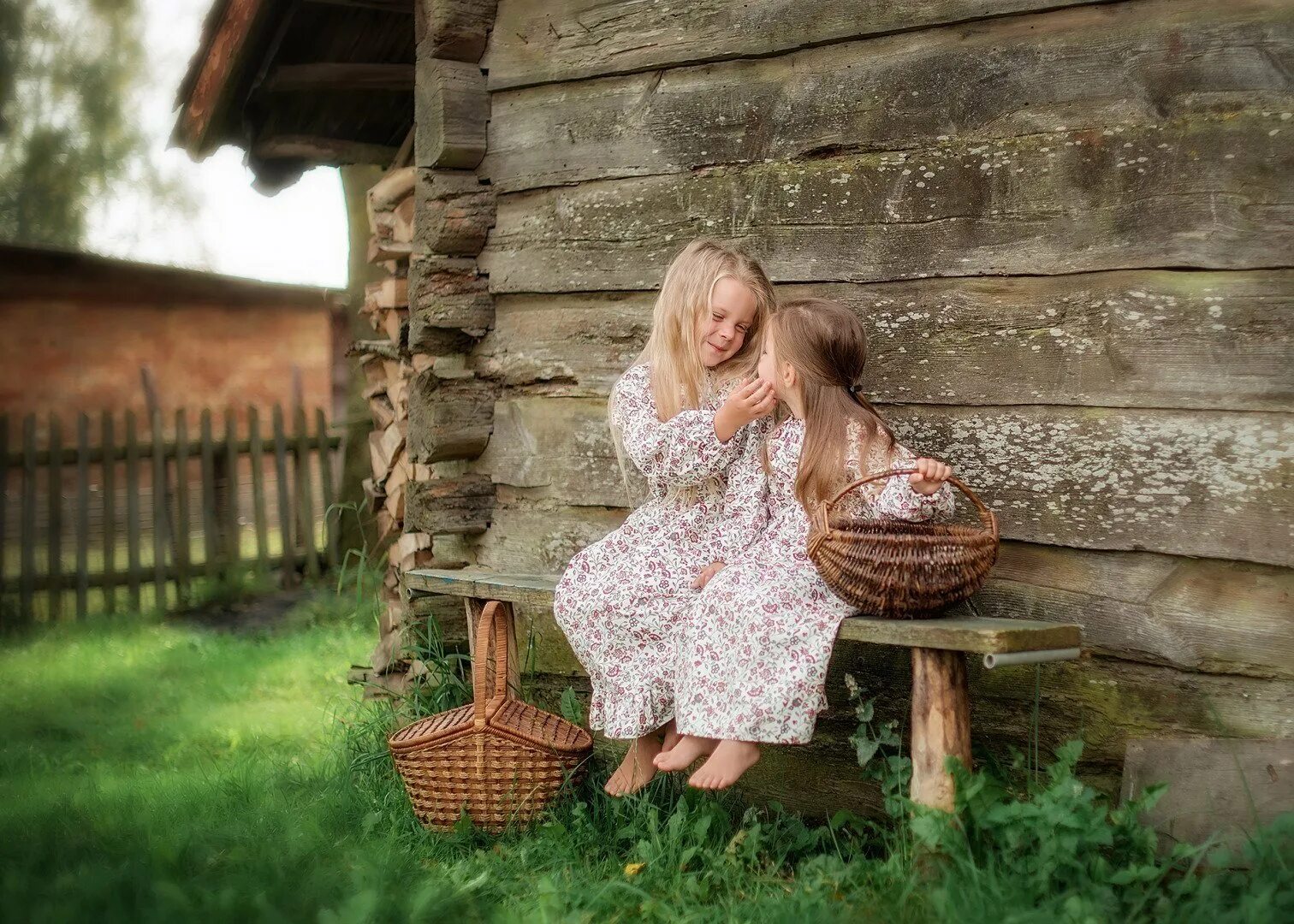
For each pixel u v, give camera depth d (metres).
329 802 3.54
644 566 3.28
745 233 3.58
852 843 3.07
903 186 3.27
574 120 3.99
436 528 4.20
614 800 3.35
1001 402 3.11
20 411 13.62
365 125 6.98
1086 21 3.01
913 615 2.74
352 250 8.96
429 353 4.32
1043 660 2.60
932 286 3.23
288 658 6.30
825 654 2.78
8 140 25.53
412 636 4.27
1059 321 3.03
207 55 5.98
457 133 4.15
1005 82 3.11
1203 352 2.83
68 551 9.54
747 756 2.83
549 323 4.09
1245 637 2.79
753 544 3.20
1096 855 2.54
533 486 4.14
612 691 3.25
